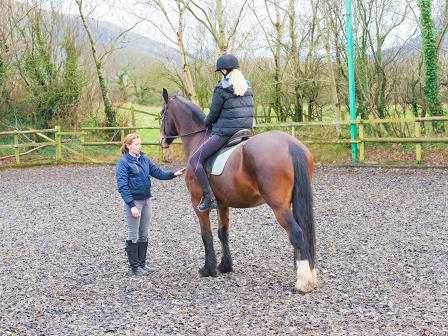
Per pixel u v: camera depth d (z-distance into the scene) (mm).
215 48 18859
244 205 5215
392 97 17031
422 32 15344
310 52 18688
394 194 10242
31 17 20203
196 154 5406
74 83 20703
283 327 4047
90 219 9211
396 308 4352
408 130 15805
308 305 4523
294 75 18797
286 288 5066
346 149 16109
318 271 5609
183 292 5137
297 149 4801
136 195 5816
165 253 6801
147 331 4102
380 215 8438
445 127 15516
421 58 16297
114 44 21078
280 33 19141
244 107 5305
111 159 19688
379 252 6266
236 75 5250
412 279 5160
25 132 18531
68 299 5055
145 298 4992
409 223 7762
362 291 4855
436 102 15492
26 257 6777
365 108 17547
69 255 6832
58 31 20703
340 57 18078
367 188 11109
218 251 6754
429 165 13672
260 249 6738
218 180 5234
